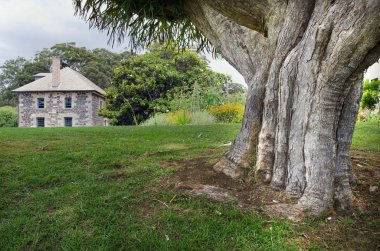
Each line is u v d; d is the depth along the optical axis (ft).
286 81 9.05
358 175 11.14
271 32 10.07
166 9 13.73
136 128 31.12
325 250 6.98
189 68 74.08
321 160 8.47
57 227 8.41
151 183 11.22
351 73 7.75
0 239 7.95
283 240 7.34
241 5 10.07
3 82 179.01
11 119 109.40
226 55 12.21
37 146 19.67
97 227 8.29
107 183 11.67
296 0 9.17
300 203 8.53
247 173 10.32
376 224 7.92
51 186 11.89
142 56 73.87
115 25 13.82
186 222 8.27
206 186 10.10
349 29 7.13
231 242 7.39
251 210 8.67
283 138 9.29
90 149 18.25
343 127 8.93
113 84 75.61
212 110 44.01
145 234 7.81
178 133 25.95
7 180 12.41
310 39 8.30
